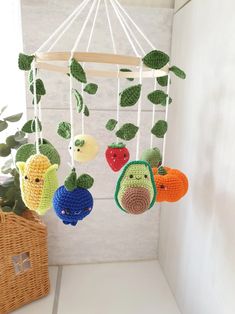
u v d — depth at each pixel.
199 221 0.58
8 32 0.73
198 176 0.58
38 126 0.44
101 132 0.75
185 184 0.46
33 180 0.39
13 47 0.74
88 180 0.40
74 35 0.68
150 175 0.40
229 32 0.46
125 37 0.70
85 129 0.74
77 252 0.84
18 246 0.65
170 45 0.73
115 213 0.83
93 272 0.82
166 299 0.73
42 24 0.67
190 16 0.61
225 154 0.48
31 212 0.73
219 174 0.50
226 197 0.48
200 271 0.58
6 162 0.71
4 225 0.62
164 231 0.81
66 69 0.49
